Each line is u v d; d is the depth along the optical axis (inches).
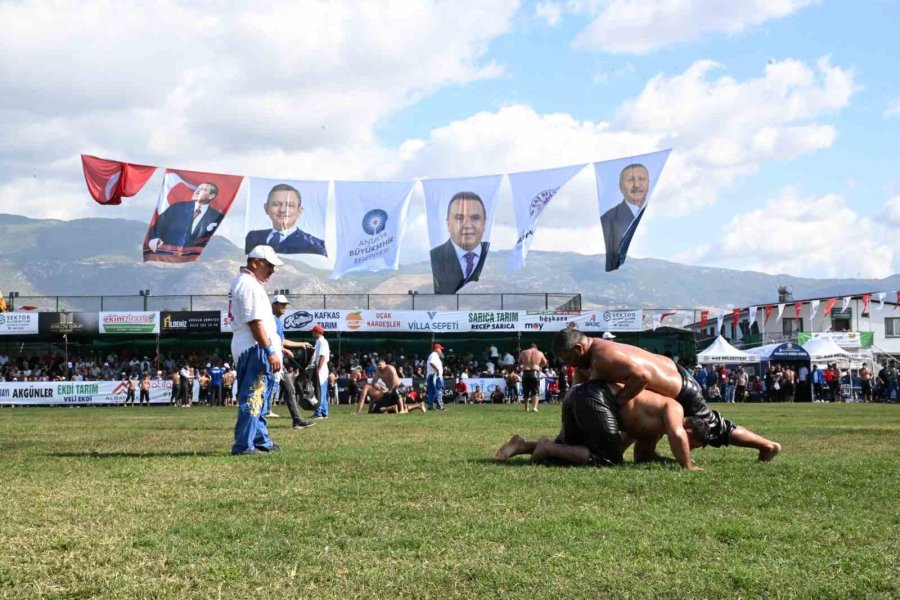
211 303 2672.2
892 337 2625.5
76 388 1756.9
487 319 1876.2
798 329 2662.4
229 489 290.4
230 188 1241.4
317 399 816.3
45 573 182.1
